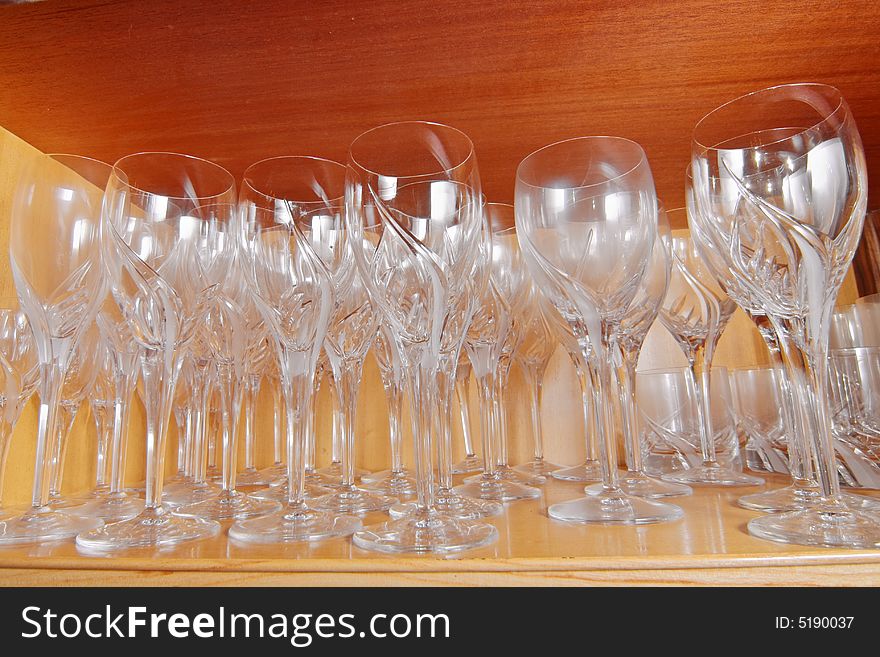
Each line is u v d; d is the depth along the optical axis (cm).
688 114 51
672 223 67
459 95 48
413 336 35
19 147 51
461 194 35
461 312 38
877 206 60
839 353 46
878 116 50
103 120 49
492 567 27
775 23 41
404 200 35
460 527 32
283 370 39
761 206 33
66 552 31
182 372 61
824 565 26
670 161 58
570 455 68
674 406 59
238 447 72
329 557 28
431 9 39
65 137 51
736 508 39
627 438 52
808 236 32
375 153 36
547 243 38
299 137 53
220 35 41
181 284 38
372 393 71
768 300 35
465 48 43
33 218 38
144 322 38
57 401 40
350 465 49
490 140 54
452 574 27
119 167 38
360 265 35
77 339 41
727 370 60
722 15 40
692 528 33
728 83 47
